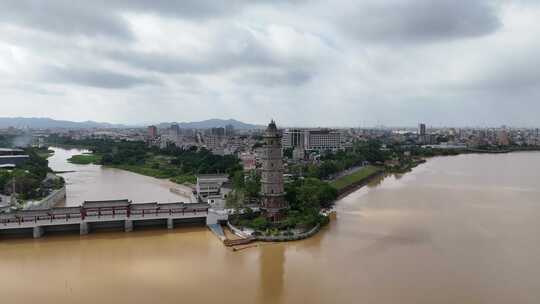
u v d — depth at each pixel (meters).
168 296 100.62
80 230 158.88
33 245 144.50
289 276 113.06
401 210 197.12
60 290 104.38
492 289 104.75
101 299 99.00
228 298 99.31
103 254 134.00
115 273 116.12
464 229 162.25
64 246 143.50
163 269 119.38
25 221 152.75
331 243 143.62
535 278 111.88
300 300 98.31
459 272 116.06
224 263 124.25
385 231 158.88
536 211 196.00
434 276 113.38
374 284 107.56
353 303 96.75
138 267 121.12
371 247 139.12
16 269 119.62
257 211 173.25
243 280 110.44
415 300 98.50
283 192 167.50
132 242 148.62
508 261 125.12
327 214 181.88
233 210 179.50
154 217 167.00
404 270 117.56
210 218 170.88
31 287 106.31
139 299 98.94
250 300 98.19
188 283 108.69
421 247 139.12
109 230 165.50
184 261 126.31
